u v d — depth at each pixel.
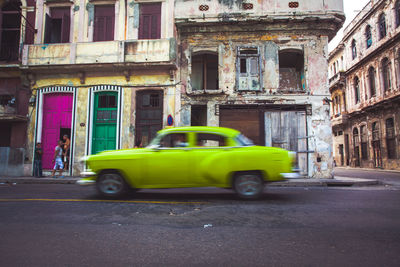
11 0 14.12
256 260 2.58
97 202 5.41
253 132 12.83
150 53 12.78
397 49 19.62
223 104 12.92
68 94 13.55
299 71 14.02
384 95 21.20
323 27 12.76
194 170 5.71
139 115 13.15
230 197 6.09
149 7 13.76
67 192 7.02
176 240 3.14
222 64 13.16
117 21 13.69
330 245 2.98
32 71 13.31
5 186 8.95
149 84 13.12
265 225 3.76
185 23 13.10
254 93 12.87
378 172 18.47
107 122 13.26
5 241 3.10
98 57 12.98
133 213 4.46
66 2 13.87
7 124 13.83
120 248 2.89
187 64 13.35
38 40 13.66
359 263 2.51
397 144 19.83
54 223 3.85
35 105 13.41
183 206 5.02
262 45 13.12
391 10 20.41
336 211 4.62
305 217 4.21
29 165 13.04
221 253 2.75
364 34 24.25
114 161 5.85
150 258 2.62
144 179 5.79
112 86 13.20
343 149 28.41
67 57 13.10
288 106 12.80
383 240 3.15
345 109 28.02
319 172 12.21
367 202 5.51
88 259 2.60
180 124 12.91
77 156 12.88
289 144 12.63
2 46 13.98
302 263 2.51
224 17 12.88
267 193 6.89
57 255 2.70
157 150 5.86
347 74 27.14
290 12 12.56
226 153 5.72
